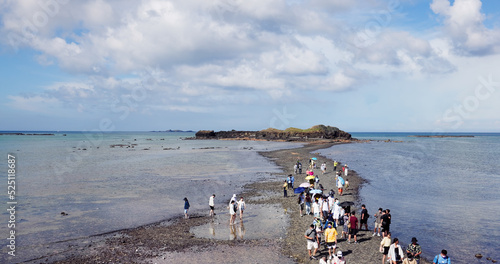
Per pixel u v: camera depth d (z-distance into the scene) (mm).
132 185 37031
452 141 186875
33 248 17422
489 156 76938
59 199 29766
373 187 34781
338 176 31641
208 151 93875
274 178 41812
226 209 26078
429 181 38906
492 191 32750
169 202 28609
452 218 22875
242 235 19500
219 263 15375
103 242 18391
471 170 50000
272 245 17719
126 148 110062
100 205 27453
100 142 157500
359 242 18031
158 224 22016
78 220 22891
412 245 13898
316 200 21734
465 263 15289
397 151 93438
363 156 74000
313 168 50875
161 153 87188
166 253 16688
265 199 29531
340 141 157250
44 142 147875
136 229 20844
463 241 18266
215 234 19750
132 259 15930
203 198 30250
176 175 44812
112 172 48156
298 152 84875
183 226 21469
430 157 73000
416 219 22625
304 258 15898
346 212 19578
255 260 15711
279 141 159750
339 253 13039
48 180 40719
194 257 16141
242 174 45594
